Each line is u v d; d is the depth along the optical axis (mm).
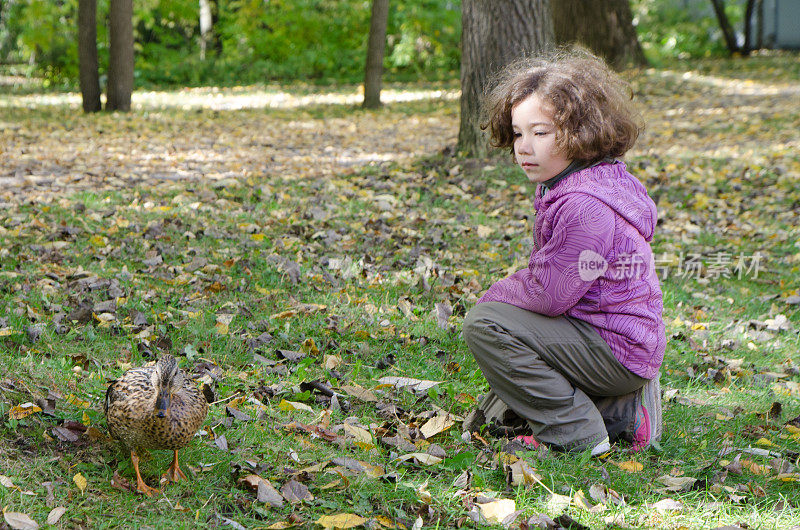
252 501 3184
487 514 3158
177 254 6309
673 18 29516
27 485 3141
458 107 16625
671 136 12695
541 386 3531
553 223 3389
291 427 3779
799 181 9625
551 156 3408
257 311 5297
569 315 3520
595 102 3340
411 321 5305
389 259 6543
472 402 4250
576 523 3068
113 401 3088
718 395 4551
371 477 3371
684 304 6023
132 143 11523
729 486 3490
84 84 15102
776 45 29719
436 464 3543
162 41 24406
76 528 2928
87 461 3408
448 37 24547
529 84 3404
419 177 9539
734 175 9984
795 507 3363
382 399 4219
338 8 24328
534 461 3520
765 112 14914
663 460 3691
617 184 3422
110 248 6297
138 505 3111
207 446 3562
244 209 7863
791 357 5176
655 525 3150
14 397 3773
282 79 23688
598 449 3574
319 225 7422
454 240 7273
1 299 5043
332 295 5621
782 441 3996
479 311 3637
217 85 22438
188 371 4344
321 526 3059
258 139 12438
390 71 25531
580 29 20234
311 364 4551
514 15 9469
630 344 3473
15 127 12555
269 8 24188
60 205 7574
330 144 12141
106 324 4777
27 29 22094
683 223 8125
